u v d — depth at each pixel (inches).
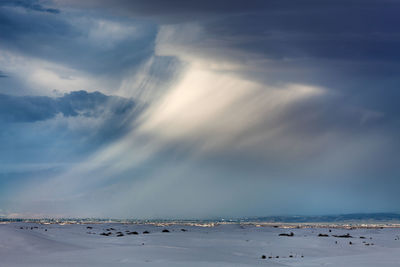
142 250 2603.3
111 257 2311.8
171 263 2107.5
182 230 5620.1
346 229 6540.4
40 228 4635.8
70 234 4025.6
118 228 5979.3
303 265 2190.0
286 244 3575.3
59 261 2122.3
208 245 3314.5
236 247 3255.4
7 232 3058.6
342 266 2128.4
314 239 4055.1
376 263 2249.0
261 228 6323.8
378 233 5492.1
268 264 2209.6
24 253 2507.4
